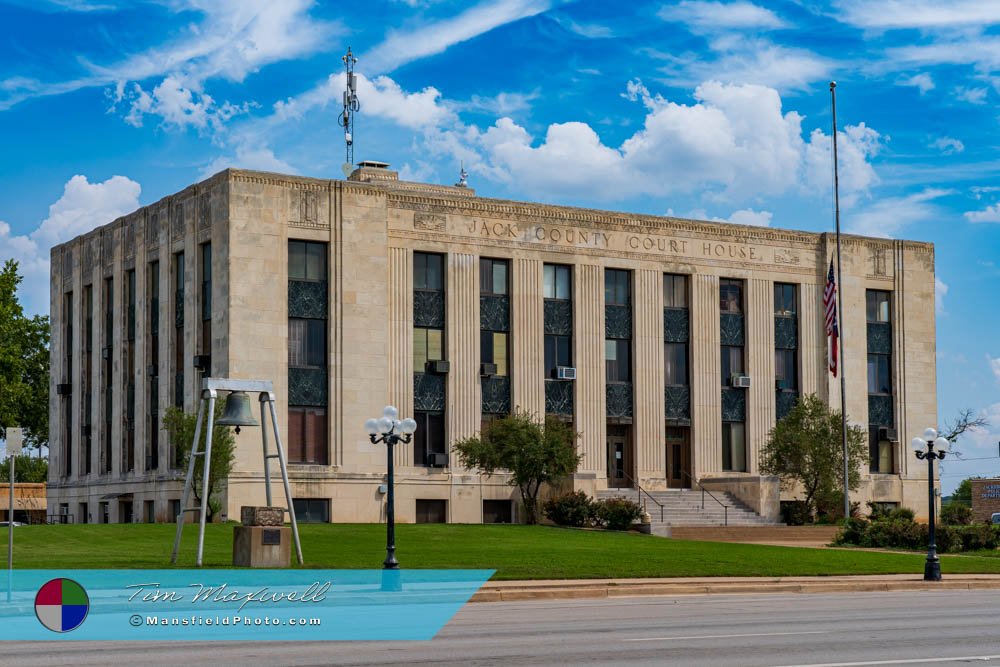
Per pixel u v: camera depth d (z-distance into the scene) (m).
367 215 57.12
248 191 54.75
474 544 43.50
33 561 34.78
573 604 28.33
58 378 69.06
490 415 59.66
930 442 36.47
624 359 63.41
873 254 69.50
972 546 48.69
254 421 35.06
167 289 58.72
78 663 17.08
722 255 65.75
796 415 63.16
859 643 19.61
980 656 18.05
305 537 44.84
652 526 54.59
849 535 51.34
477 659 17.50
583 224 62.41
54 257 69.81
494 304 60.34
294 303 55.47
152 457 59.72
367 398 56.34
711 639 20.06
